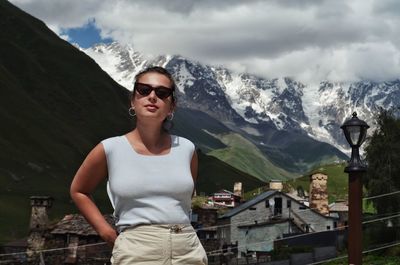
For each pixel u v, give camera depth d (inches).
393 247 2397.9
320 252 2410.2
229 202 4960.6
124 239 231.3
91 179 241.6
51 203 2187.5
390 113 2854.3
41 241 2132.1
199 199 4896.7
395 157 2736.2
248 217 3383.4
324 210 3523.6
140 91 243.3
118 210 236.1
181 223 234.4
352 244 545.0
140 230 230.1
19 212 6471.5
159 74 246.7
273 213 3417.8
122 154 238.4
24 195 7495.1
